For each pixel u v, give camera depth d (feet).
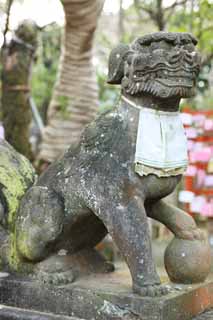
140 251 4.99
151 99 5.20
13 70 12.32
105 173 5.24
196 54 5.07
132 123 5.23
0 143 6.75
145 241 5.02
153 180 5.20
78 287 5.31
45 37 19.62
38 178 6.14
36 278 5.61
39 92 21.80
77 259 5.94
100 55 23.38
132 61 5.11
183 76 4.98
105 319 5.00
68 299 5.25
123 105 5.38
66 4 10.50
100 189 5.22
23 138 12.46
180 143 5.32
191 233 5.50
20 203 5.92
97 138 5.40
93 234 5.96
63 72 11.55
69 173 5.51
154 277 5.01
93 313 5.09
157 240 10.13
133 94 5.21
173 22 15.81
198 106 22.27
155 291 4.91
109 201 5.15
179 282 5.49
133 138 5.20
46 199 5.55
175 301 4.95
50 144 11.55
